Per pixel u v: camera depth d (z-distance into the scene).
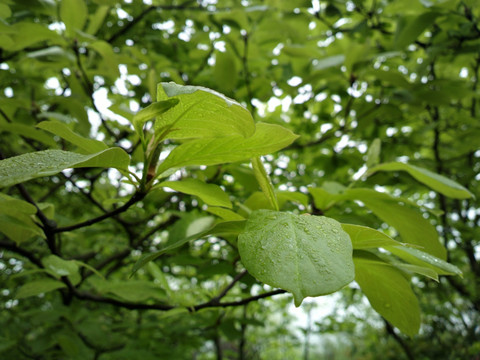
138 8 0.82
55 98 0.52
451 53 0.68
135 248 0.73
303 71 0.82
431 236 0.33
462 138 0.74
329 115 0.91
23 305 0.96
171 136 0.22
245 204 0.34
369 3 0.78
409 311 0.27
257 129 0.21
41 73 0.88
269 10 0.71
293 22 0.78
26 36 0.51
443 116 0.85
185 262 0.54
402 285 0.26
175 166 0.24
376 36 0.84
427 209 0.32
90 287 0.78
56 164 0.18
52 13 0.56
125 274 1.12
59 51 0.55
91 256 0.83
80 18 0.55
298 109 0.93
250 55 0.74
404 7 0.64
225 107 0.18
